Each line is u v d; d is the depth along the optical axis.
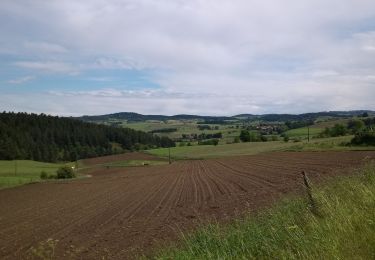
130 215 27.53
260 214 12.72
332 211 8.58
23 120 190.38
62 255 17.41
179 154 151.12
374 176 11.99
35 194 56.47
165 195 38.00
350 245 6.77
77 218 29.52
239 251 8.32
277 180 35.09
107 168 128.38
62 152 182.12
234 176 49.06
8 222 31.50
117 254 15.64
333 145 79.25
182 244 12.02
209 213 21.56
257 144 149.25
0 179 90.06
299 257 6.95
